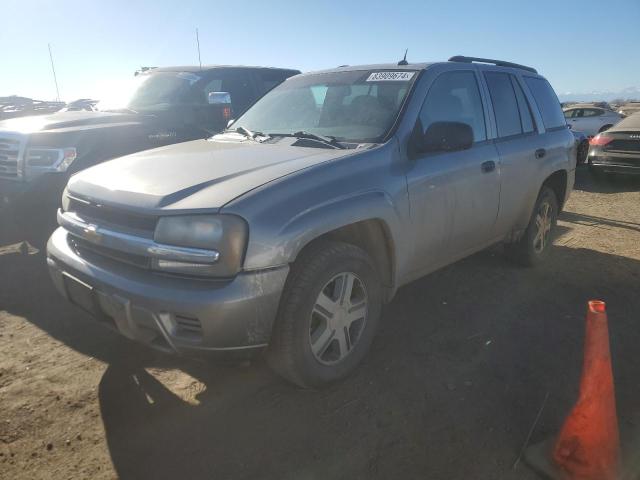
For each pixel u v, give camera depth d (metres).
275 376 3.16
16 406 2.84
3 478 2.33
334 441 2.58
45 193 5.34
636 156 10.16
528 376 3.15
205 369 3.25
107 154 5.73
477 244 4.14
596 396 2.22
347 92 3.84
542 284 4.68
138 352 3.44
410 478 2.34
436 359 3.35
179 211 2.46
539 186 4.64
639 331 3.74
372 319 3.12
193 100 6.83
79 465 2.42
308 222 2.59
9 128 5.63
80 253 2.93
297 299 2.64
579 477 2.24
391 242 3.14
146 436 2.62
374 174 3.06
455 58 4.08
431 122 3.57
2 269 4.92
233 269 2.40
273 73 7.98
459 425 2.69
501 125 4.29
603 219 7.58
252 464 2.43
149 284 2.49
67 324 3.83
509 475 2.34
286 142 3.49
